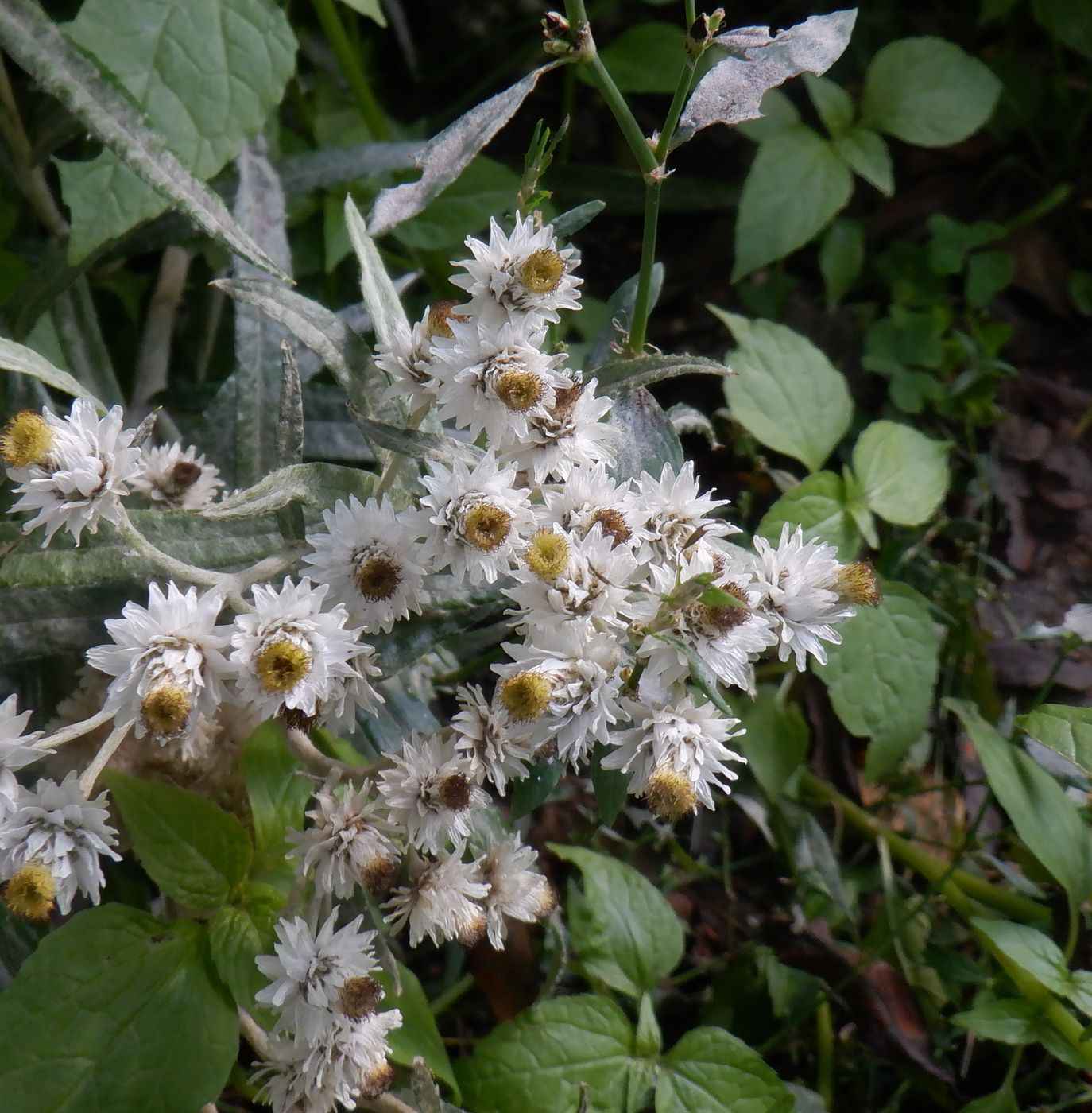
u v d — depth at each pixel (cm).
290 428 17
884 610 22
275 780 17
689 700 16
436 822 16
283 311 17
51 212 22
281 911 16
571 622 15
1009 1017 20
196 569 16
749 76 17
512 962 21
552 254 15
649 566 16
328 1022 16
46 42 18
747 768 22
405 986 18
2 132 21
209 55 19
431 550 16
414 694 20
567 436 16
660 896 20
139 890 20
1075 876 20
